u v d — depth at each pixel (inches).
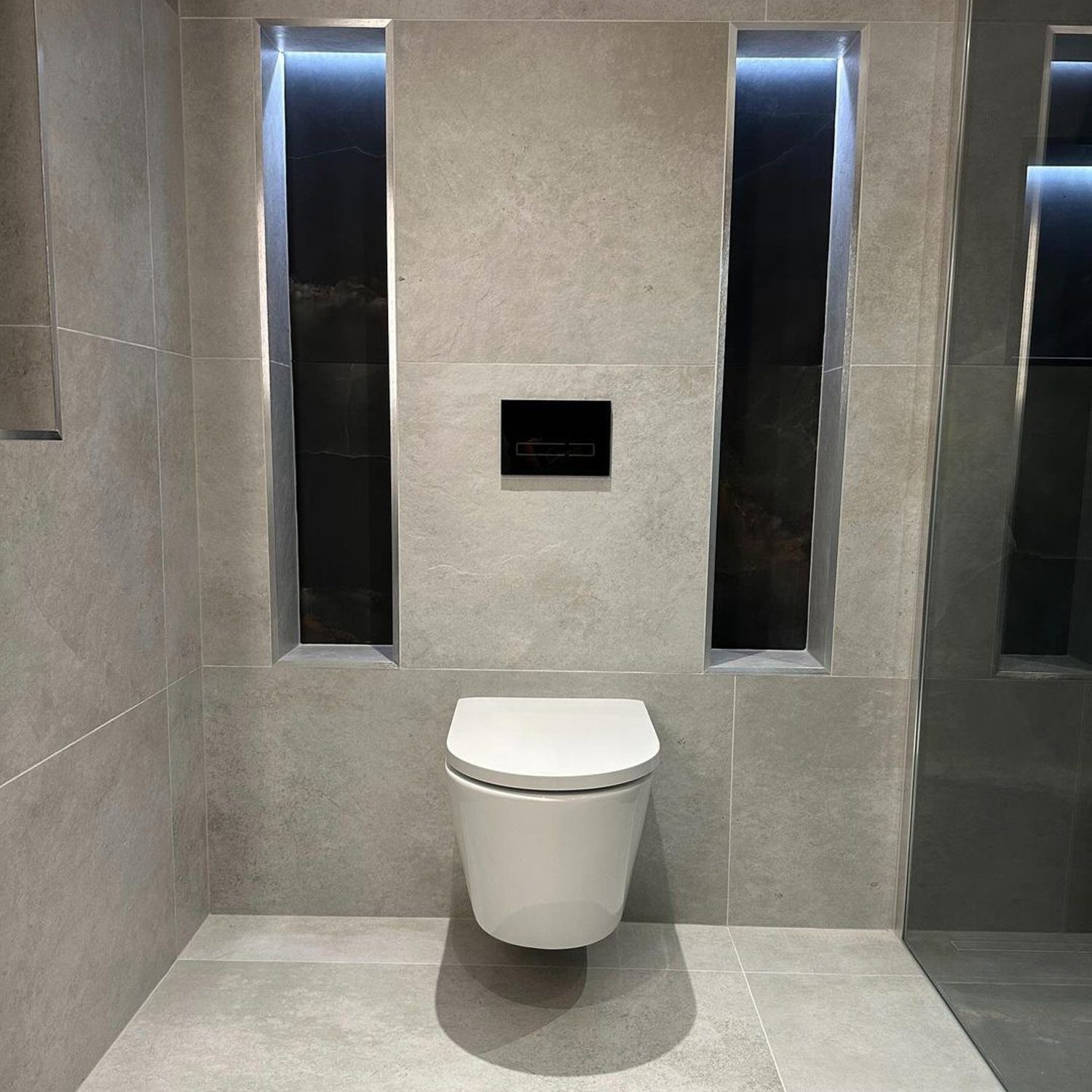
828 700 74.8
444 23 68.6
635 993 67.2
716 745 75.4
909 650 74.1
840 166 74.4
